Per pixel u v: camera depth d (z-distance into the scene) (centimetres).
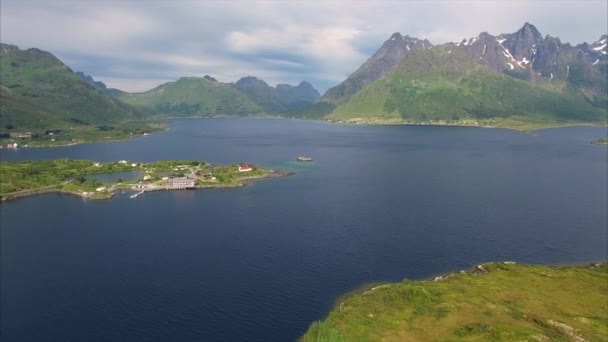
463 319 11850
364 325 11650
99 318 13225
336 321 11956
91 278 15850
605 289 14188
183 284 15312
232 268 16612
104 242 19575
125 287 15138
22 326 12838
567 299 13362
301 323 12888
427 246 18912
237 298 14300
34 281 15650
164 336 12319
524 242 19525
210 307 13788
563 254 18275
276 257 17650
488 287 14125
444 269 16575
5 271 16500
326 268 16588
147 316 13312
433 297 13250
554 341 10669
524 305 12812
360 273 16150
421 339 10931
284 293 14625
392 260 17350
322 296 14425
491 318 11906
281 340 12119
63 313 13525
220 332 12481
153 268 16662
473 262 17288
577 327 11450
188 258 17600
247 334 12381
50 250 18650
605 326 11550
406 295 13362
